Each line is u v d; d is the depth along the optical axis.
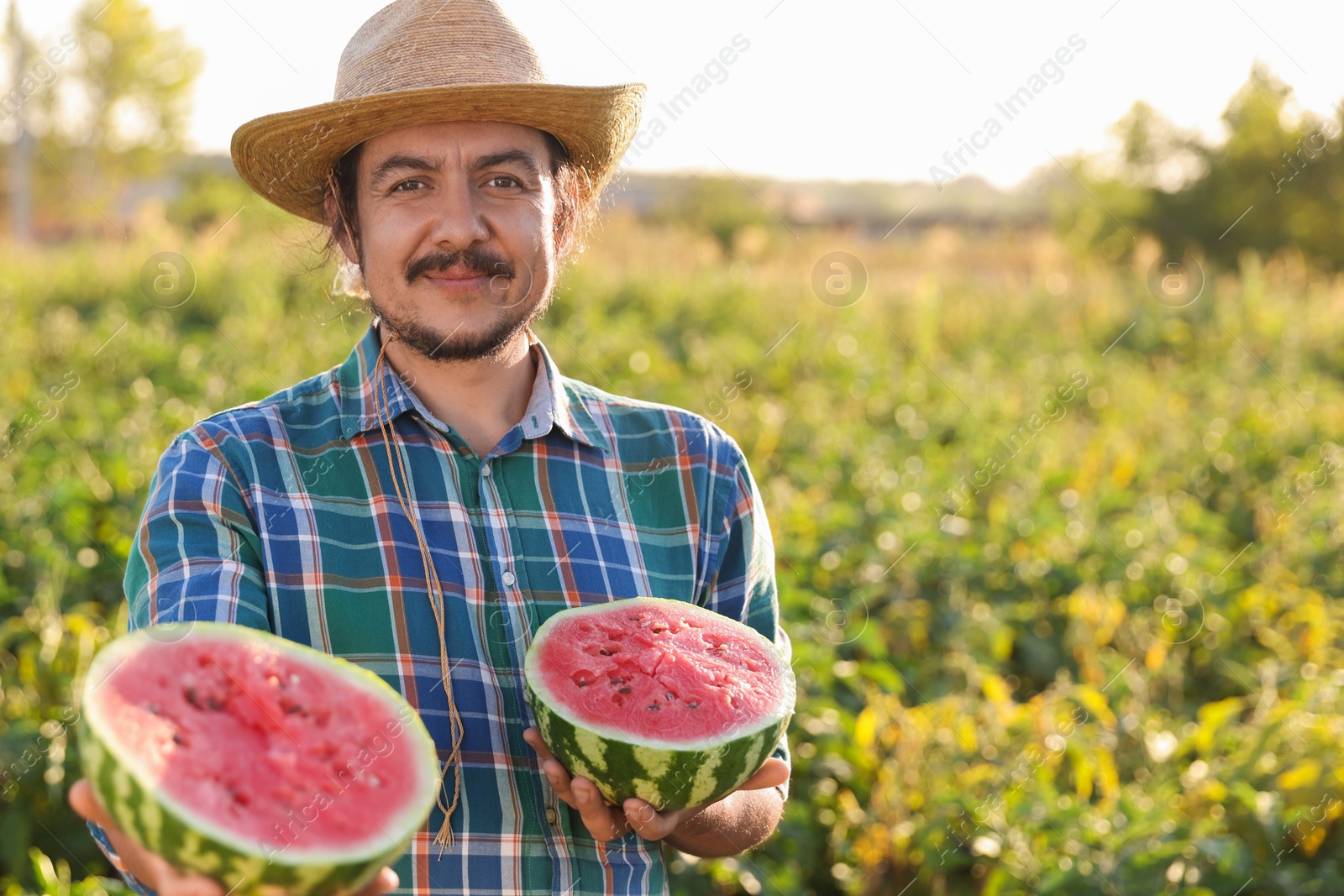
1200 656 6.10
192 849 1.48
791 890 4.00
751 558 2.37
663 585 2.24
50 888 3.51
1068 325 15.15
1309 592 6.38
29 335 11.09
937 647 5.89
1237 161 27.23
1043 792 4.27
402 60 2.11
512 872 1.95
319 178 2.32
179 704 1.58
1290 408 10.32
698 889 3.96
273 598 1.95
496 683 2.04
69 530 5.93
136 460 6.79
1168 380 12.19
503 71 2.14
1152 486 8.70
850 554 6.50
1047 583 6.53
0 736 4.12
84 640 4.48
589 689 1.97
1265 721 4.84
